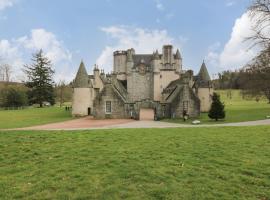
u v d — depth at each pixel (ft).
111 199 38.42
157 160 53.57
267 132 85.05
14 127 152.87
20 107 362.94
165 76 272.51
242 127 100.53
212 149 62.34
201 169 48.93
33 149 62.54
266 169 48.91
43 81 377.71
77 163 52.29
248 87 242.17
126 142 69.56
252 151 60.44
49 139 72.74
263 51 196.34
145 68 271.28
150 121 195.00
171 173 46.98
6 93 369.50
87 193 40.11
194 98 221.25
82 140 71.82
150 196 39.14
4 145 66.13
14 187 42.55
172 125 152.76
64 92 456.86
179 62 275.39
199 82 270.67
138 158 54.70
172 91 239.50
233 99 451.94
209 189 41.09
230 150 61.36
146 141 70.85
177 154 58.08
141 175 45.83
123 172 47.01
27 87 402.52
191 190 40.73
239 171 48.21
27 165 52.42
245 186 42.47
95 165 50.98
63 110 299.79
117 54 289.53
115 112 222.69
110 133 83.82
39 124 172.65
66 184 42.91
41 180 44.80
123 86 275.18
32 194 40.32
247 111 239.71
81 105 246.68
